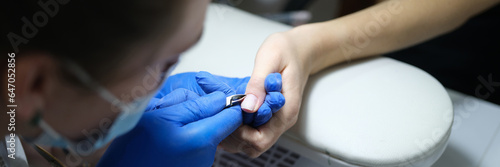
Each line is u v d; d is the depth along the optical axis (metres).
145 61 0.36
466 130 0.55
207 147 0.45
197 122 0.45
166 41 0.35
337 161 0.47
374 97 0.49
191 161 0.45
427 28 0.57
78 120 0.38
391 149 0.46
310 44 0.52
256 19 0.58
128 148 0.44
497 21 0.67
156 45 0.35
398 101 0.49
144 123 0.44
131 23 0.33
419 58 0.70
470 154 0.53
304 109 0.49
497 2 0.62
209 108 0.46
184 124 0.46
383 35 0.55
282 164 0.52
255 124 0.47
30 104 0.36
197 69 0.53
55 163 0.46
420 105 0.48
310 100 0.49
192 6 0.35
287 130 0.48
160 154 0.44
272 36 0.52
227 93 0.49
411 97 0.49
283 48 0.50
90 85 0.36
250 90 0.47
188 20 0.35
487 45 0.67
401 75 0.51
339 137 0.47
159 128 0.44
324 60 0.52
